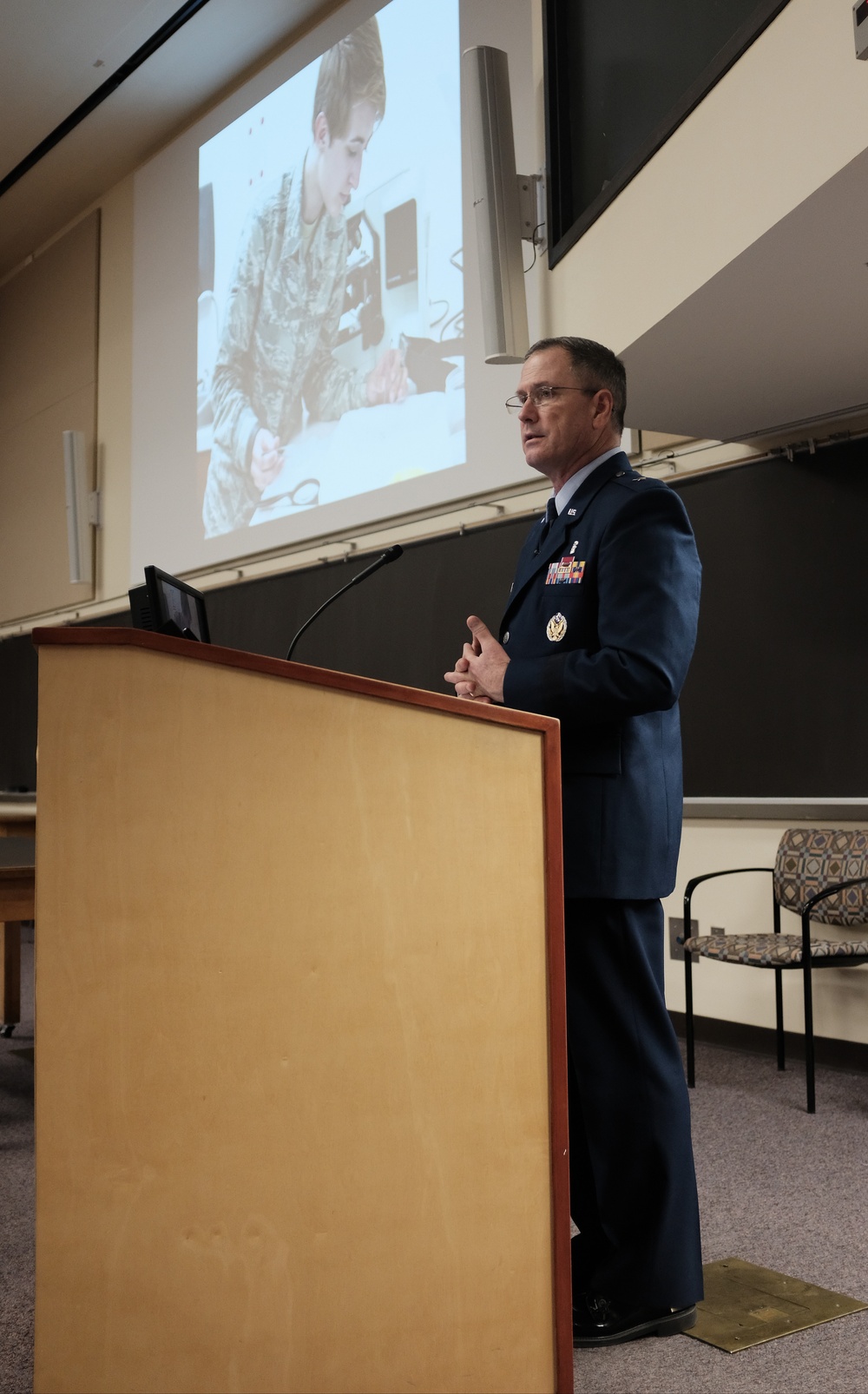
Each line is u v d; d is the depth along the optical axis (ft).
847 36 5.96
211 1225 3.51
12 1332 5.37
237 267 20.35
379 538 16.90
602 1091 5.04
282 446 18.95
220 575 20.44
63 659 3.51
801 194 6.47
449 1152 3.81
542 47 11.69
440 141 16.05
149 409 22.59
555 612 5.33
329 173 18.24
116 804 3.51
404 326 16.53
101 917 3.48
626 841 5.05
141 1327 3.42
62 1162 3.39
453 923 3.89
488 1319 3.83
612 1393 4.59
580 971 5.12
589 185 10.77
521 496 14.70
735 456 12.18
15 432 27.48
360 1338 3.65
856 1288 5.67
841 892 10.53
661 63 9.04
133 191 23.59
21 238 27.09
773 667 11.71
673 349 9.25
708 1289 5.64
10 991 12.89
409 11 16.66
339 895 3.73
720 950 10.14
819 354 9.39
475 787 3.96
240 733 3.65
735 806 11.96
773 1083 10.41
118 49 19.61
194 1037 3.54
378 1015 3.75
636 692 4.78
